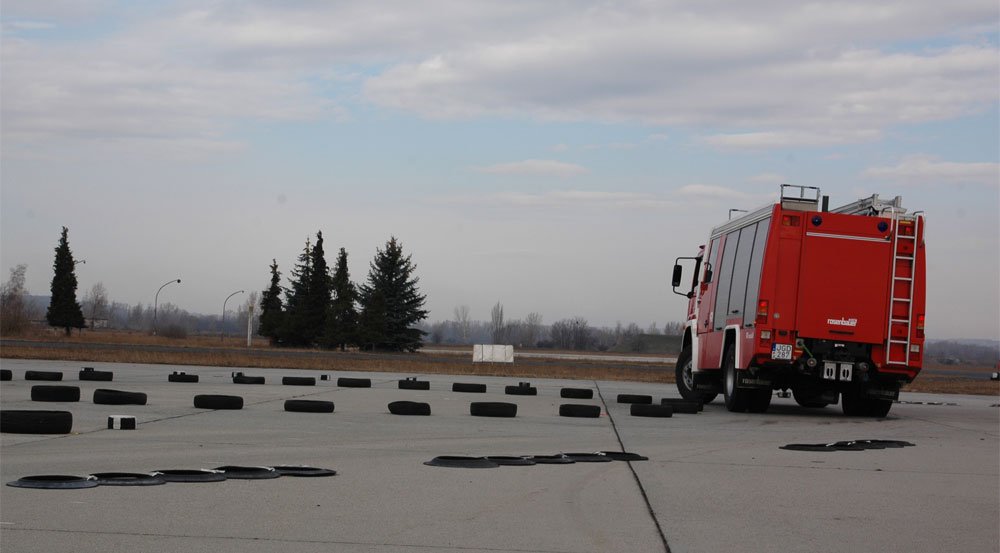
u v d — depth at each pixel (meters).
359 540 6.15
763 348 16.58
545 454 10.77
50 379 21.81
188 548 5.80
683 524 6.90
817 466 10.35
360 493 7.84
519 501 7.65
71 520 6.48
